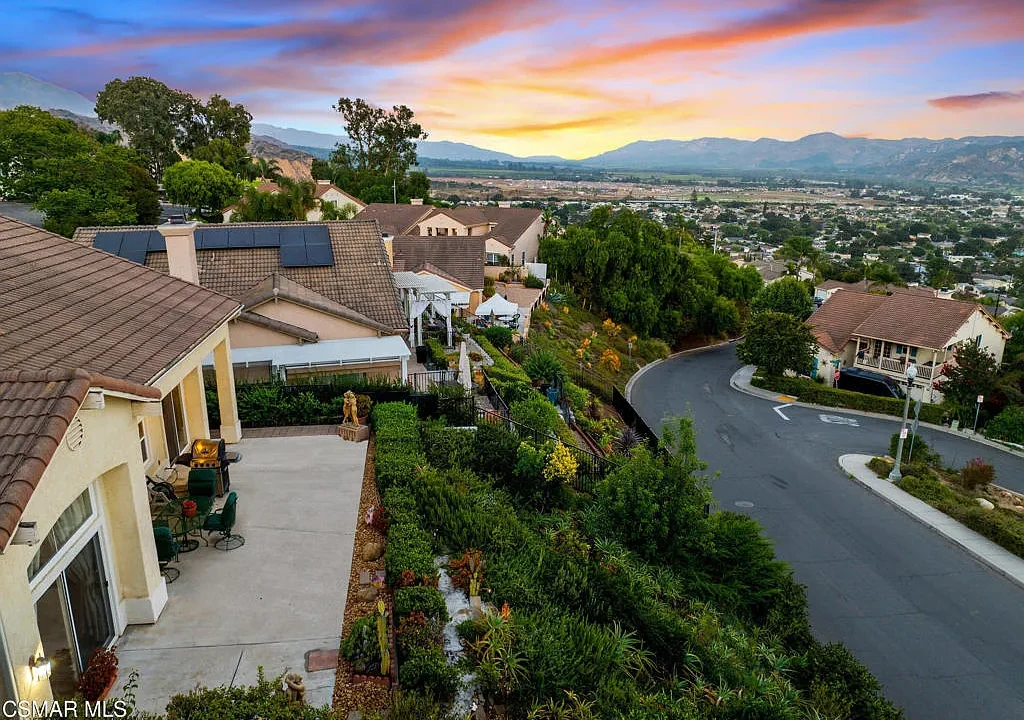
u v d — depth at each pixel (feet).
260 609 34.63
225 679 29.45
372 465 54.29
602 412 121.19
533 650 32.12
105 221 160.25
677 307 245.24
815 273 375.04
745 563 54.65
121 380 29.40
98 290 43.80
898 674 52.06
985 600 63.77
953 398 138.72
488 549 42.93
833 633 57.67
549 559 42.83
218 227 97.25
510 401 90.12
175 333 42.45
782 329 160.25
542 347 159.63
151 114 313.94
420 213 266.57
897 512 85.87
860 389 161.07
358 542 41.78
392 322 86.58
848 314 175.11
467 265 190.29
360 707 28.22
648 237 240.73
